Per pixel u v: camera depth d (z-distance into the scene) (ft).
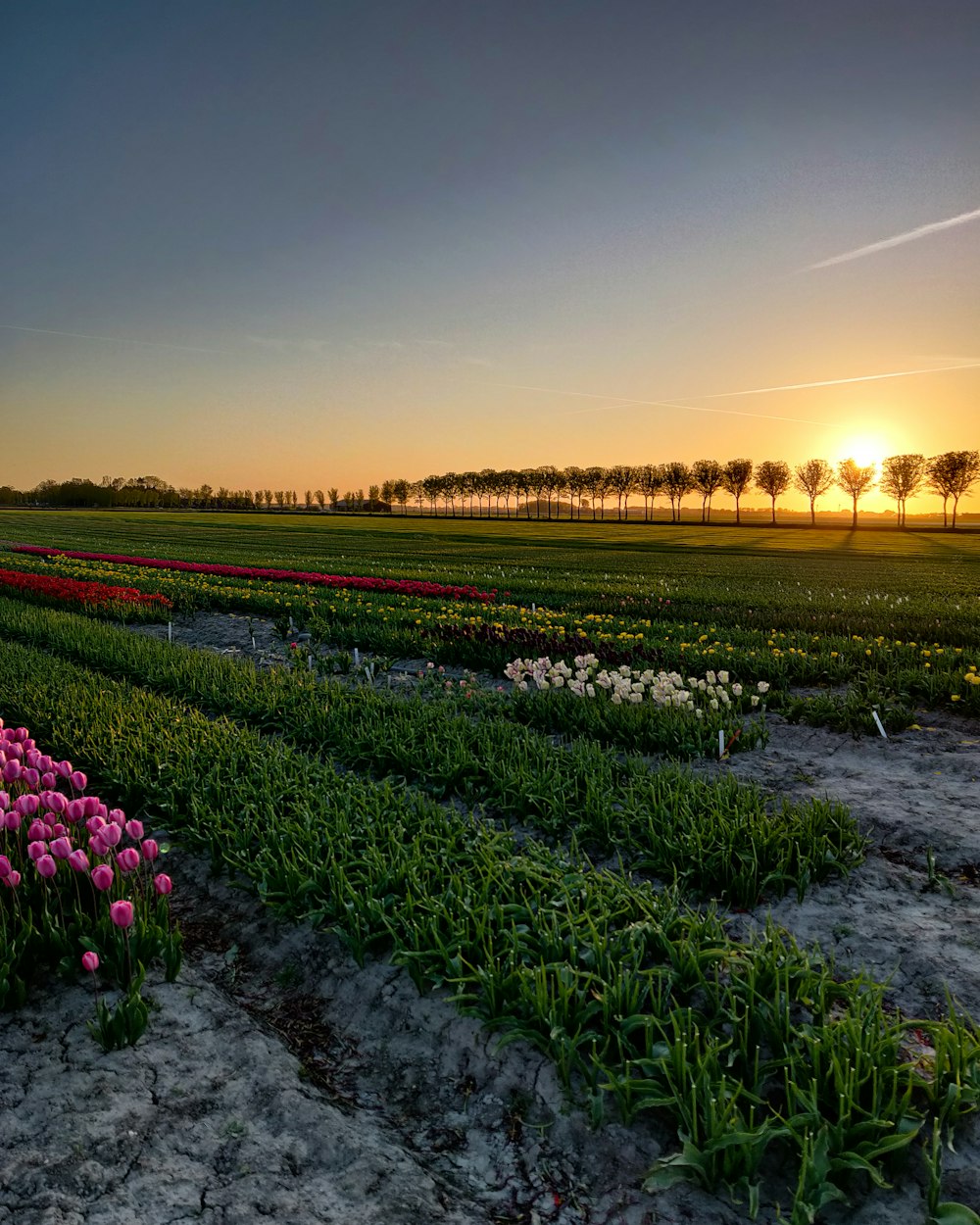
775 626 59.00
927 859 18.48
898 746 27.63
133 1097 11.46
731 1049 11.53
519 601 76.02
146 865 18.56
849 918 15.74
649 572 126.11
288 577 94.94
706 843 17.83
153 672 38.01
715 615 63.31
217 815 19.85
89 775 24.29
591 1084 11.19
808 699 32.37
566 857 18.19
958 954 14.26
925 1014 12.67
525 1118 11.19
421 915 14.96
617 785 22.54
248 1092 11.66
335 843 17.97
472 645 44.47
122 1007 12.62
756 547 232.32
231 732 26.96
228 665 39.27
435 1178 10.31
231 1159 10.39
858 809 21.25
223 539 222.07
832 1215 9.33
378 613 60.64
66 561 124.06
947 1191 9.44
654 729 27.78
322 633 53.26
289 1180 10.08
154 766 23.75
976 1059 10.94
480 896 15.56
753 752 27.30
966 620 58.44
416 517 458.91
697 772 24.89
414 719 28.09
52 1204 9.54
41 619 57.31
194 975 14.85
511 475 596.29
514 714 31.32
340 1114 11.36
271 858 17.51
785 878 16.70
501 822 20.90
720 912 16.11
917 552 215.51
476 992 13.39
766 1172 9.88
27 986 14.07
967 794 22.53
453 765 23.18
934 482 419.33
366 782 22.80
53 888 16.28
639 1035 12.13
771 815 20.01
